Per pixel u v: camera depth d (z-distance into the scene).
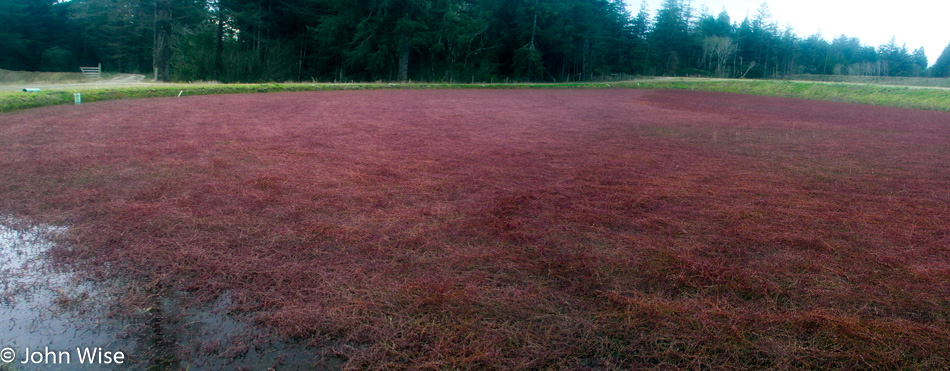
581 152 9.56
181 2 36.19
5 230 4.59
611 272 4.02
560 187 6.71
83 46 50.19
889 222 5.50
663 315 3.36
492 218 5.32
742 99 31.17
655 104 24.22
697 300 3.58
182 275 3.79
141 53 48.94
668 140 11.59
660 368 2.83
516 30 49.44
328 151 8.85
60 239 4.41
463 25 42.25
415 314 3.34
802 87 37.72
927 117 21.50
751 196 6.46
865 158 9.77
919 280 3.98
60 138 9.35
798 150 10.58
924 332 3.21
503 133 12.02
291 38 43.09
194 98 19.33
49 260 4.00
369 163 7.93
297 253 4.23
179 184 6.29
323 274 3.86
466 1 46.81
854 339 3.11
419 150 9.27
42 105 14.67
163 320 3.21
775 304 3.54
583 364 2.86
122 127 10.96
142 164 7.34
